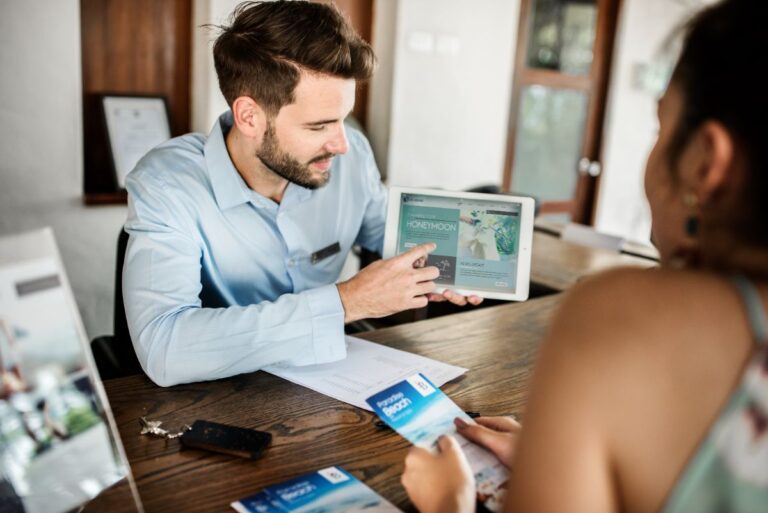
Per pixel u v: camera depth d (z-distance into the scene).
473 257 1.34
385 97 3.99
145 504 0.81
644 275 0.54
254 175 1.45
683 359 0.50
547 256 2.49
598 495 0.51
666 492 0.50
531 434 0.53
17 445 0.67
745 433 0.48
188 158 1.43
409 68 3.95
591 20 4.93
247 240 1.49
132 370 1.46
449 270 1.34
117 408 1.07
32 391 0.68
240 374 1.21
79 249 3.04
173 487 0.86
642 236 5.80
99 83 3.14
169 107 3.30
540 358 0.56
